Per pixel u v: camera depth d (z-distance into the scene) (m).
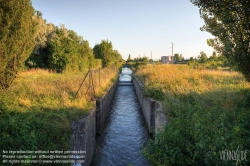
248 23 4.49
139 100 14.11
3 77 6.12
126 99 16.22
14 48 5.87
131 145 7.21
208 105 6.12
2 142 3.62
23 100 6.11
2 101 5.17
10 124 4.13
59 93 7.54
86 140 5.28
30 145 3.85
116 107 13.32
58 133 4.53
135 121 10.15
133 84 23.75
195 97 6.97
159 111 6.55
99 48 32.09
